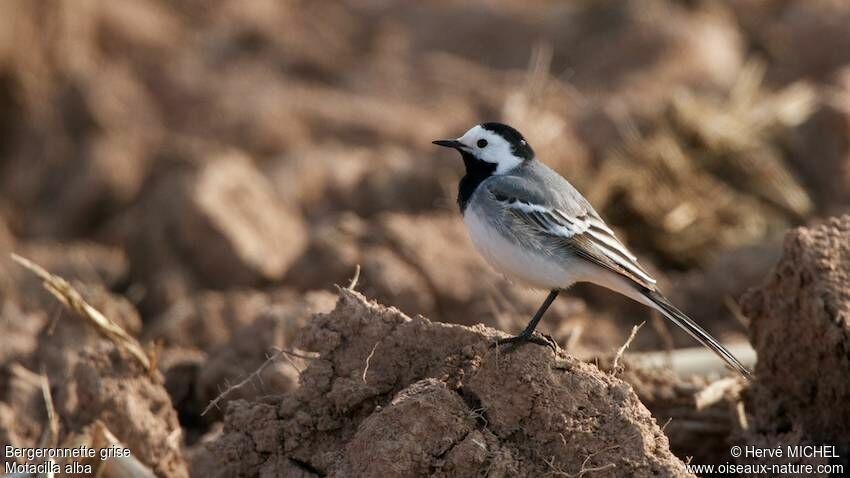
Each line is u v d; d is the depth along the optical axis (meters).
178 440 9.82
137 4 23.70
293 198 17.64
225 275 16.05
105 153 19.95
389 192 17.67
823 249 9.38
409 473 7.72
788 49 22.50
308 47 23.91
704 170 17.42
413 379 8.45
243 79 22.36
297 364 10.39
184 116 21.42
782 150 17.95
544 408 7.91
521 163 10.48
